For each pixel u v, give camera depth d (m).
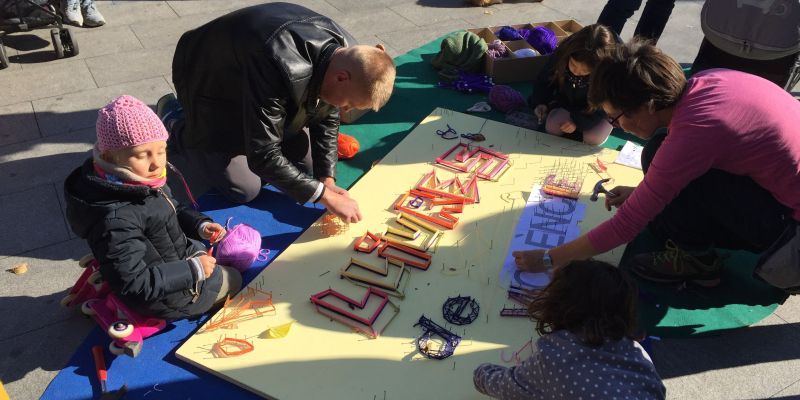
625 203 2.52
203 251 2.85
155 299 2.43
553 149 3.95
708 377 2.65
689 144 2.35
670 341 2.80
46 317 2.90
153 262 2.52
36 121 4.47
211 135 3.26
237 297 2.83
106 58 5.43
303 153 3.55
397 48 5.67
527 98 4.73
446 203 3.40
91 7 5.95
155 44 5.71
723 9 3.94
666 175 2.38
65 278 3.12
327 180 3.45
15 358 2.70
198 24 6.14
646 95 2.40
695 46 5.77
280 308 2.77
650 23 4.89
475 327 2.67
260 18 2.81
